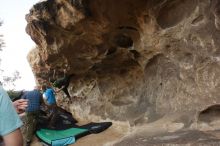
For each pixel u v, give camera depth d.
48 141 7.77
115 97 8.50
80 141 7.75
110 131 7.93
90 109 9.33
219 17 5.30
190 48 6.02
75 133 7.96
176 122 6.07
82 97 9.72
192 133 5.41
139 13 6.73
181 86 6.41
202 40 5.72
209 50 5.66
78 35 7.64
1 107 2.13
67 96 10.49
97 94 9.13
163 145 5.17
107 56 8.02
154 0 6.30
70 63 8.78
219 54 5.51
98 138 7.61
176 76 6.57
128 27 7.20
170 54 6.59
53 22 7.58
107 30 7.27
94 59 8.31
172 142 5.15
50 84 10.84
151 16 6.49
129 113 7.87
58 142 7.72
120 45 7.66
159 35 6.55
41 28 7.93
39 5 7.58
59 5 7.23
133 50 7.53
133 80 8.10
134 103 7.89
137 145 5.61
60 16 7.34
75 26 7.32
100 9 6.78
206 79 5.80
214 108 5.64
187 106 6.19
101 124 8.15
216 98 5.59
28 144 8.10
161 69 7.00
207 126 5.54
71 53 8.34
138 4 6.56
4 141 2.16
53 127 8.52
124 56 7.89
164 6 6.23
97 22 7.10
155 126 6.48
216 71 5.62
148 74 7.48
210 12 5.46
